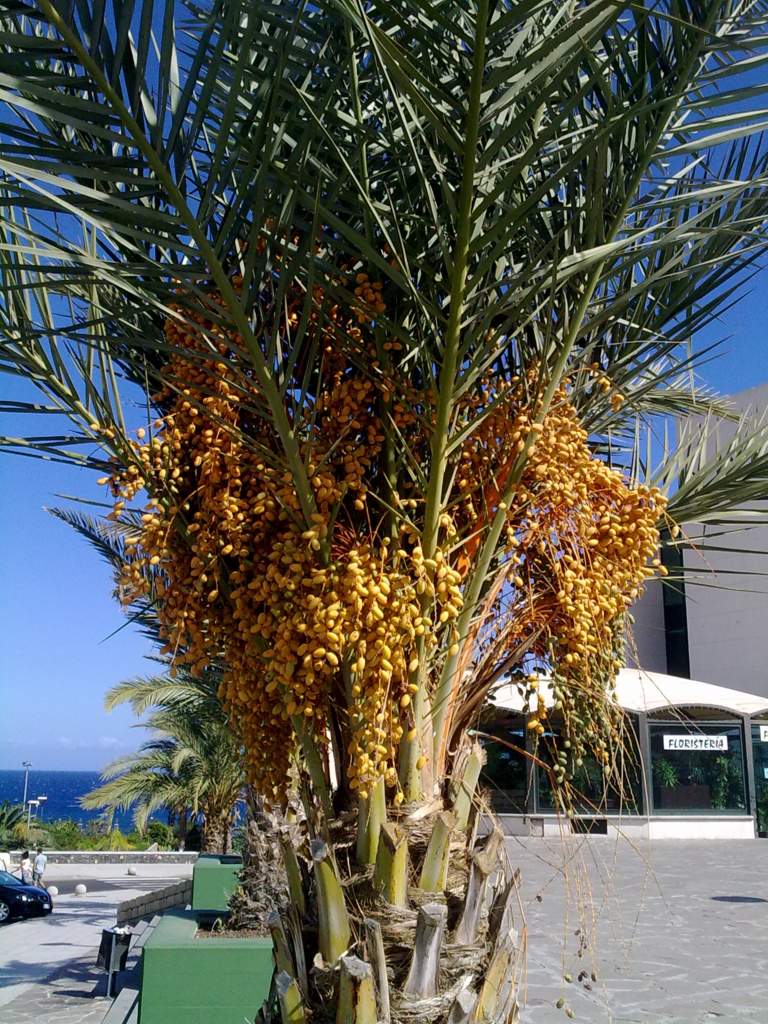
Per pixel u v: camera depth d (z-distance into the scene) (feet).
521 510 10.28
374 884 9.14
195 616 10.07
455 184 9.96
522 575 10.58
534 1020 24.32
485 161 8.46
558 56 7.98
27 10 7.72
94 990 37.40
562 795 10.34
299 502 9.46
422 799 9.57
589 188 10.07
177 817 103.09
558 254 9.98
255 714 10.07
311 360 9.28
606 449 13.58
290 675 8.86
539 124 10.82
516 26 9.29
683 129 9.94
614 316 11.86
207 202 8.45
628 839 10.77
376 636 8.65
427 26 8.49
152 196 9.70
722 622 107.76
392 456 10.32
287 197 9.51
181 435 9.91
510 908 9.67
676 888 49.21
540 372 10.43
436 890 9.16
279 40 8.20
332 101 10.02
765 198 11.34
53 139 8.39
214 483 9.73
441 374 9.36
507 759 52.19
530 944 33.83
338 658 9.02
